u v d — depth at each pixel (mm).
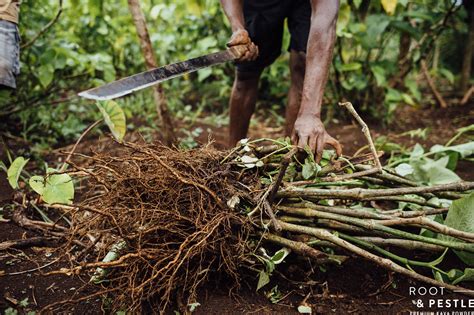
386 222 1688
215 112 4172
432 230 1659
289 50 2486
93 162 1796
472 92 4383
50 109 3426
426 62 4305
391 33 3912
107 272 1641
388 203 2357
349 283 1780
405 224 1675
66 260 1865
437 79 5199
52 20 3256
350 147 3320
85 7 3832
